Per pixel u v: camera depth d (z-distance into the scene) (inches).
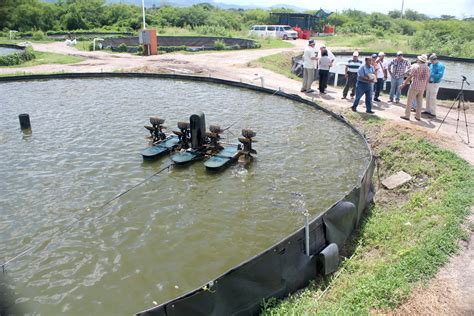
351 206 304.0
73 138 522.0
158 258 290.7
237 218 340.2
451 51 1423.5
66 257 291.3
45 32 2116.1
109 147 491.8
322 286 264.5
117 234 318.0
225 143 493.4
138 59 1183.6
